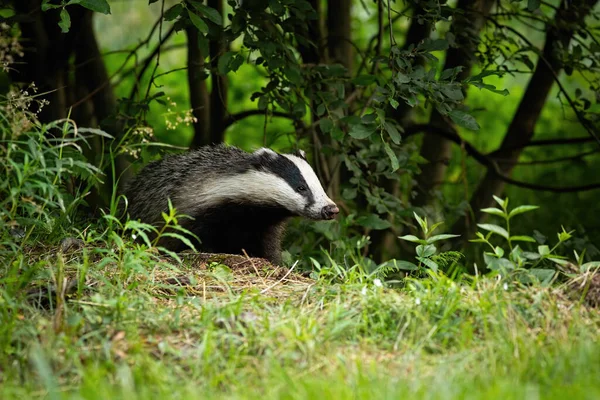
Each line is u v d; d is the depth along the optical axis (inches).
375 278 374.3
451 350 292.5
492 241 618.8
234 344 289.9
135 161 499.5
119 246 344.5
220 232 478.0
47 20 526.6
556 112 843.4
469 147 613.0
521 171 778.8
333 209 461.4
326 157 564.7
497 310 308.7
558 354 275.6
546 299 323.9
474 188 731.4
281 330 294.4
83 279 324.2
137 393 256.4
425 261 366.0
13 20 464.8
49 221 398.6
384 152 518.9
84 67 582.9
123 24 952.9
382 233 597.9
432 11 453.1
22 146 437.1
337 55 574.2
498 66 504.7
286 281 382.0
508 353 279.3
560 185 753.6
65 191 440.8
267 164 469.7
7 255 368.2
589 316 324.8
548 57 581.9
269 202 466.6
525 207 353.4
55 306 327.9
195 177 473.1
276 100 497.7
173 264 405.1
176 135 759.1
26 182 363.3
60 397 243.6
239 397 246.7
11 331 288.8
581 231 579.5
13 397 253.4
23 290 330.0
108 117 490.0
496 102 830.5
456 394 241.4
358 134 418.3
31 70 532.7
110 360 272.8
